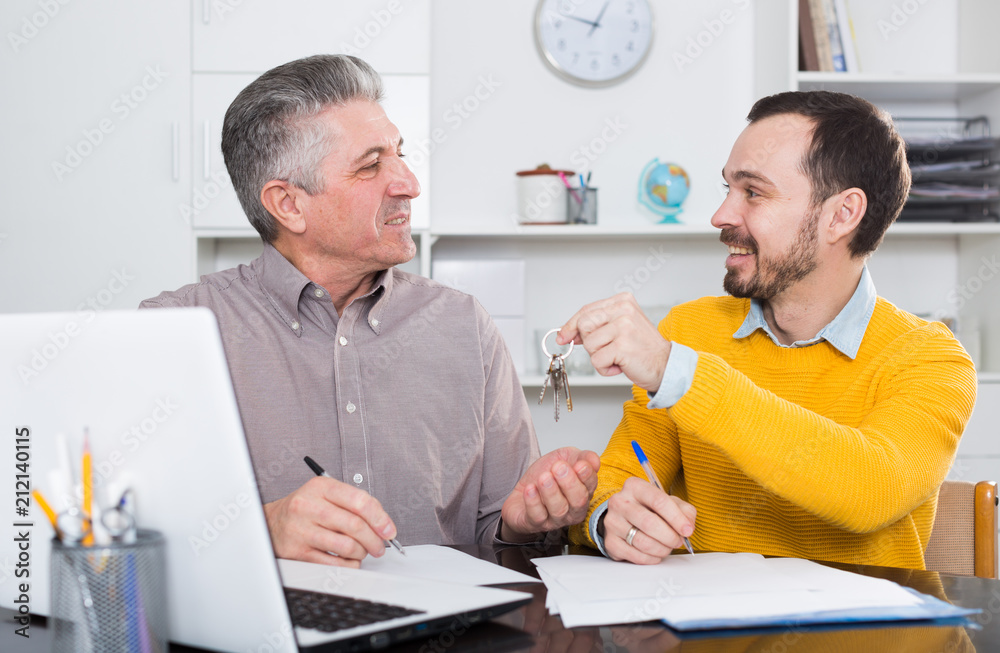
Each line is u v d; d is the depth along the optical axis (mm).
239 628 571
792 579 819
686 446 1277
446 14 2658
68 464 573
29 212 2336
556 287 2734
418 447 1301
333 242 1272
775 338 1230
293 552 871
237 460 544
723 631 700
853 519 909
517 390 1438
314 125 1237
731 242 1186
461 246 2705
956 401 1022
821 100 1144
